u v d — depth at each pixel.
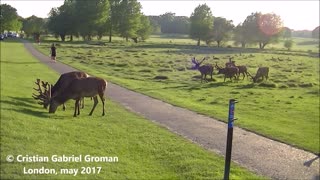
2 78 27.38
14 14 150.50
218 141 15.45
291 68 56.50
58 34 123.25
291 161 13.48
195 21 132.12
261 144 15.50
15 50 61.62
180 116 20.11
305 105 26.11
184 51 85.38
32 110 18.00
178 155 13.09
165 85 33.44
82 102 20.50
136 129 16.47
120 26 125.69
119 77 37.28
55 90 20.58
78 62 49.09
